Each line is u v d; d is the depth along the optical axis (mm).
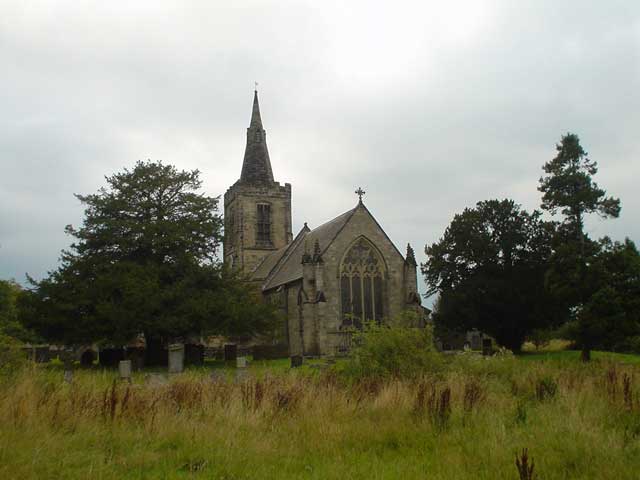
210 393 16672
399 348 24109
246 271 82688
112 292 47375
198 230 53250
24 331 62875
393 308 58250
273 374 25453
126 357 52156
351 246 58094
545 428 12742
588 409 14344
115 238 50594
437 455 11281
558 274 52250
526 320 60969
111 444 12102
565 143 54250
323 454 11609
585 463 10141
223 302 48750
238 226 84375
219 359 61281
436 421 13805
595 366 29000
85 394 15969
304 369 34656
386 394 16156
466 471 10117
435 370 23547
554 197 53500
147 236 50219
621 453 10625
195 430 12727
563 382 19453
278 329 61688
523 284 60000
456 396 16328
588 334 47562
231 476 10234
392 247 59344
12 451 10391
